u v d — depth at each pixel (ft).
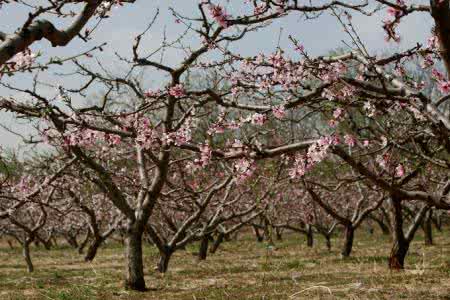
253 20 27.17
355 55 26.76
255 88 29.81
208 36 32.09
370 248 87.81
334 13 22.91
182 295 42.24
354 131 30.42
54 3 13.96
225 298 39.86
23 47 12.70
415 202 90.99
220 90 35.12
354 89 25.48
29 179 58.70
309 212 97.50
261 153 27.94
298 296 39.32
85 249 118.42
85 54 16.52
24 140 35.96
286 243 112.27
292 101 27.61
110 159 57.72
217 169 65.31
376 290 40.32
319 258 72.59
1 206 66.39
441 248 82.53
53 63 16.34
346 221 70.23
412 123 28.71
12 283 55.52
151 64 37.29
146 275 56.90
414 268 55.16
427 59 28.60
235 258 79.20
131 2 17.49
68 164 48.60
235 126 30.50
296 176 27.61
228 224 104.53
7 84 23.06
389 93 25.13
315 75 26.73
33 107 31.35
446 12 22.38
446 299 36.17
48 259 93.35
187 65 35.42
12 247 132.87
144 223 45.65
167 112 41.29
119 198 44.80
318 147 26.27
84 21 14.11
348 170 64.59
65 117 34.30
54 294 45.16
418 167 27.25
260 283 48.14
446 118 23.54
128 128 36.68
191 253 94.17
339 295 38.88
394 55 26.96
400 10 23.35
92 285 49.52
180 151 60.80
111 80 36.76
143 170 47.93
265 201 74.13
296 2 24.80
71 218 108.68
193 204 69.10
